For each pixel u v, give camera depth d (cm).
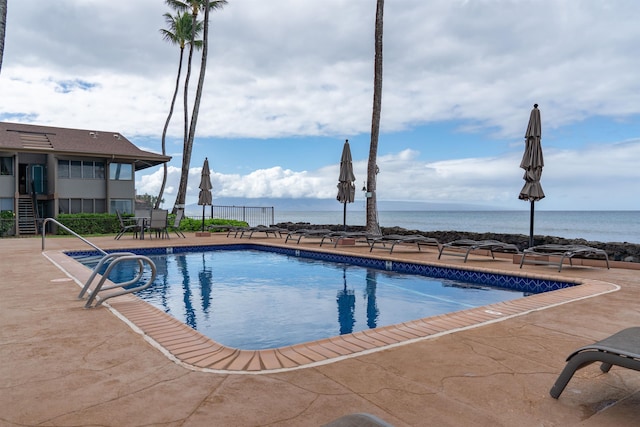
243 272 885
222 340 442
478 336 351
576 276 674
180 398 227
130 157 2180
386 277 826
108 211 2220
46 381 251
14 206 2034
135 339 337
